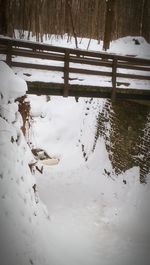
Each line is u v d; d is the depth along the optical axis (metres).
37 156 13.59
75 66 9.57
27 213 6.34
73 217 9.80
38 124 15.72
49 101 16.69
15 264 5.26
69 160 14.21
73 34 11.51
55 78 8.45
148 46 12.62
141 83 9.86
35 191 7.44
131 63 9.28
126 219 9.98
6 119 6.74
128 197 10.85
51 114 16.28
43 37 11.06
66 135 15.59
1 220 5.46
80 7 11.35
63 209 10.23
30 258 5.73
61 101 16.80
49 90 8.42
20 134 7.03
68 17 11.27
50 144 14.99
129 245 8.63
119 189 11.41
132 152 11.28
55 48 8.05
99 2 11.61
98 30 11.88
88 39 11.84
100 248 8.33
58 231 8.57
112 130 12.73
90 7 11.52
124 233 9.24
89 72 8.64
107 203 11.04
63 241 8.02
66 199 11.00
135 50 12.30
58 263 6.66
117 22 12.21
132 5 12.24
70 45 11.41
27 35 10.78
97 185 12.24
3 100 6.76
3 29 10.41
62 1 11.02
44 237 6.86
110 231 9.28
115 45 12.28
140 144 10.85
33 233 6.29
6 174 6.07
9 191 5.96
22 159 6.86
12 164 6.34
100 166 12.98
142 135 10.71
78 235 8.72
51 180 12.38
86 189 11.99
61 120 16.12
